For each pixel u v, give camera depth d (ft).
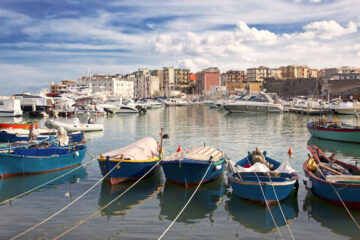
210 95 489.26
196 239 36.11
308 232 37.65
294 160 74.13
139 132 131.44
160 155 61.26
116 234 37.19
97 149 91.66
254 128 142.51
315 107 236.43
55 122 130.62
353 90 331.36
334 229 38.29
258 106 234.17
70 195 50.29
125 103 282.15
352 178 43.06
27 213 43.29
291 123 163.94
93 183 56.24
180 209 44.83
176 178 53.88
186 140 107.55
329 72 492.95
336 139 101.60
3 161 57.06
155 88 598.34
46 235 36.88
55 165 63.41
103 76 580.30
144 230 38.29
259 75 566.77
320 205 45.27
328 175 44.37
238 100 266.57
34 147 67.51
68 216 42.32
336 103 224.33
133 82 551.18
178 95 531.09
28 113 228.43
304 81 409.08
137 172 55.98
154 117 212.23
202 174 53.06
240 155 80.69
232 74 622.13
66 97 250.98
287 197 47.06
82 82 478.18
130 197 49.47
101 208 45.11
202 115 225.76
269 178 46.11
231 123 166.20
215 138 111.65
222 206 45.73
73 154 66.64
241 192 46.06
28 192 51.49
